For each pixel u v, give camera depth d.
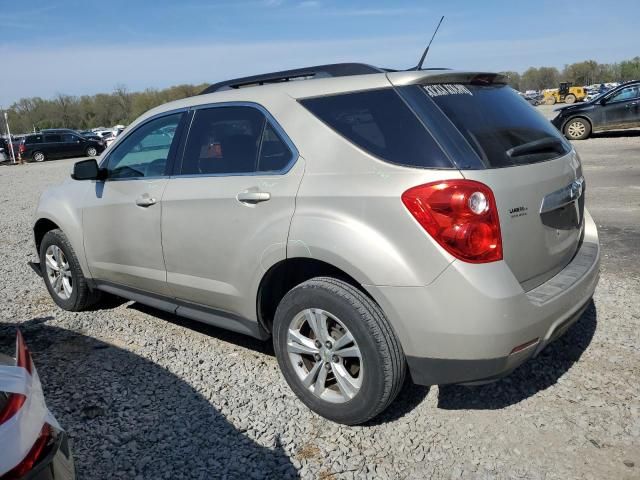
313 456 2.88
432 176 2.65
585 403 3.19
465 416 3.14
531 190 2.83
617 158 12.79
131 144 4.24
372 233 2.76
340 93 3.09
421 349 2.73
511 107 3.25
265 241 3.16
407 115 2.83
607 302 4.56
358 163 2.89
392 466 2.78
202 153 3.67
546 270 3.00
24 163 30.64
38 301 5.38
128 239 4.12
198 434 3.10
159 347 4.22
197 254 3.62
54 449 2.09
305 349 3.16
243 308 3.44
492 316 2.57
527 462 2.74
